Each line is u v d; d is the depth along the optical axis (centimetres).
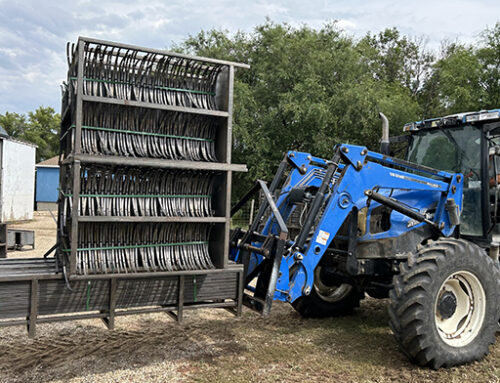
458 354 384
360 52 1780
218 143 365
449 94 2038
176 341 433
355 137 1617
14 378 343
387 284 486
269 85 1639
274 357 401
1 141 1098
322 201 408
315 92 1515
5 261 373
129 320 491
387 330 485
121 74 336
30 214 1780
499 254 479
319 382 352
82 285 316
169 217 332
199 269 352
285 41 1648
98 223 326
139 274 324
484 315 403
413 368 382
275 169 1591
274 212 390
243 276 409
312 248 402
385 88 2033
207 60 343
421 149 535
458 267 390
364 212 456
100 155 310
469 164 486
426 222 443
